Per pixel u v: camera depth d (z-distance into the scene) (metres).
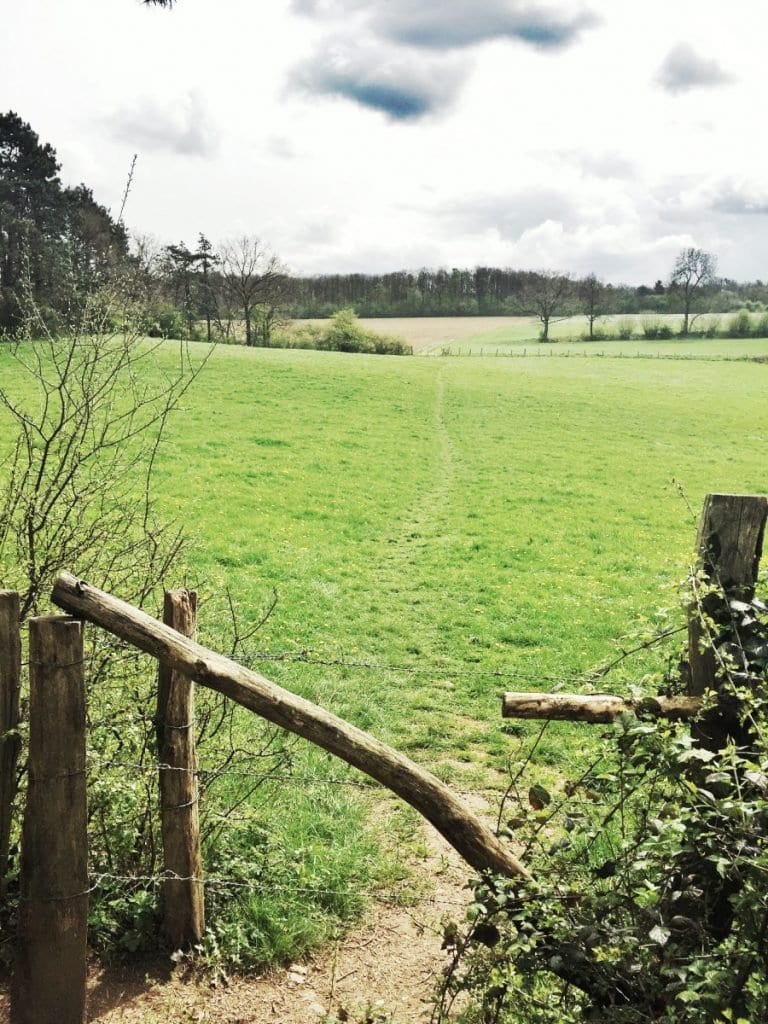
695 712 4.17
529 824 4.25
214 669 4.11
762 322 125.06
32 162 68.69
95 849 5.41
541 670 12.34
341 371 59.88
